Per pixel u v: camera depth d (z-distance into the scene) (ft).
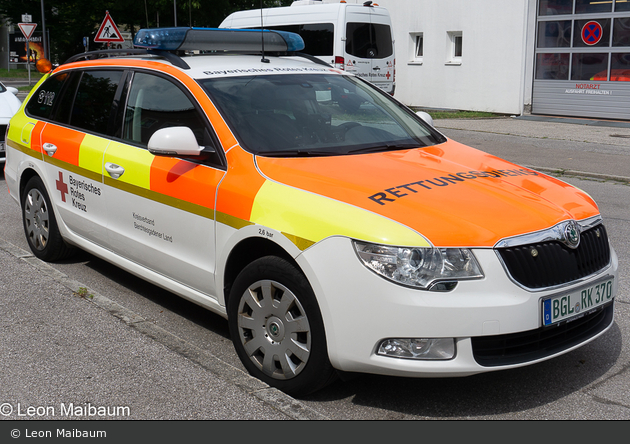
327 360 10.47
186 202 12.75
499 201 10.88
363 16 55.11
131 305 15.61
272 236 10.87
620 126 51.31
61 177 16.90
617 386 11.65
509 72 60.75
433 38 66.80
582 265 10.82
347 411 10.75
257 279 11.30
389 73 57.88
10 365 11.71
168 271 13.65
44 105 18.57
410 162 12.49
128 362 11.83
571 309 10.48
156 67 14.64
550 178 12.96
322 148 12.78
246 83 13.91
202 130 12.96
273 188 11.32
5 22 128.57
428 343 9.73
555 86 58.49
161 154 12.31
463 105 65.26
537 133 47.65
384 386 11.64
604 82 55.21
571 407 10.93
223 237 11.96
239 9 101.45
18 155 18.99
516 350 10.20
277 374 11.18
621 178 31.86
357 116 14.39
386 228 9.91
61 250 18.10
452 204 10.59
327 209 10.48
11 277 16.49
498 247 9.91
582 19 55.77
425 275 9.67
